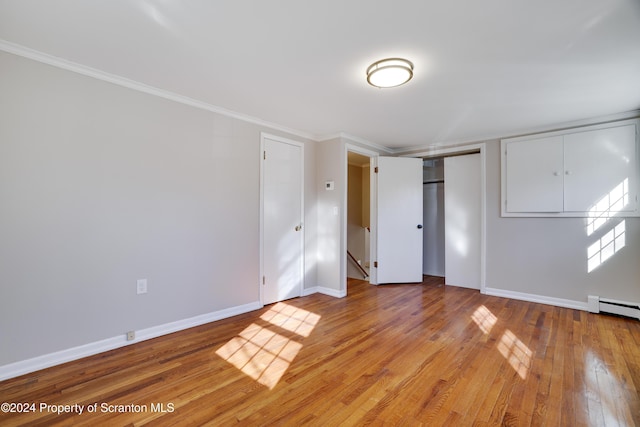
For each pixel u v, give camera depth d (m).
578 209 3.48
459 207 4.59
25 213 2.05
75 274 2.25
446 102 2.96
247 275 3.40
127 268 2.51
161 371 2.08
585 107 3.08
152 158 2.66
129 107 2.52
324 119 3.52
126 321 2.50
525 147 3.84
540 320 3.11
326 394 1.83
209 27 1.81
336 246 4.07
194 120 2.95
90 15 1.69
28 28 1.82
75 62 2.22
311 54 2.11
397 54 2.10
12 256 2.00
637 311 3.08
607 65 2.23
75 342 2.24
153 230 2.66
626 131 3.22
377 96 2.82
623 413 1.66
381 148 4.85
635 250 3.18
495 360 2.25
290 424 1.57
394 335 2.72
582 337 2.67
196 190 2.96
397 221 4.75
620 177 3.25
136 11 1.66
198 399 1.77
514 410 1.68
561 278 3.60
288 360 2.25
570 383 1.95
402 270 4.77
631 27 1.77
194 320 2.94
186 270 2.88
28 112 2.06
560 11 1.64
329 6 1.62
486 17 1.70
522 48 2.01
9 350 1.99
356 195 6.08
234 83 2.57
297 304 3.68
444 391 1.87
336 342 2.57
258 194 3.53
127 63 2.24
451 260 4.66
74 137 2.25
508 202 3.96
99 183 2.37
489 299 3.90
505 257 3.99
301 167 4.07
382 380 1.99
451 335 2.72
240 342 2.56
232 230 3.26
